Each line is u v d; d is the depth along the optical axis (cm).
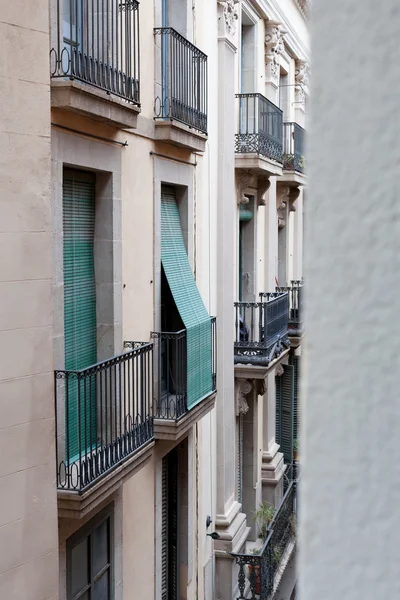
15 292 665
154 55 1027
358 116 76
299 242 2336
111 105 820
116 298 918
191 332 1078
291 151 2006
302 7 2219
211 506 1383
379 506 76
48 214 689
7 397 661
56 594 709
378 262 76
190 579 1241
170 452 1220
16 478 670
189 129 1107
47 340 695
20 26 655
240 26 1583
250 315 1675
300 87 2309
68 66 752
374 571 76
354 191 76
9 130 652
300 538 79
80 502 718
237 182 1564
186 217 1208
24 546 679
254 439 1733
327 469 78
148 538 1046
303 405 79
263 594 1412
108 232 907
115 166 908
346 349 77
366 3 74
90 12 866
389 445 76
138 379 940
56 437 766
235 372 1525
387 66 75
